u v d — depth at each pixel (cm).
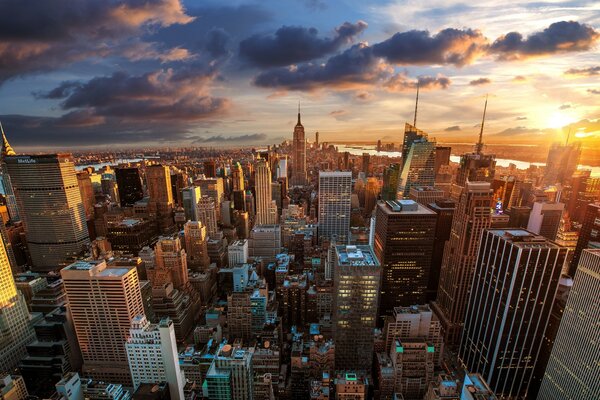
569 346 19238
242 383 18662
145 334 18862
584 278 18438
